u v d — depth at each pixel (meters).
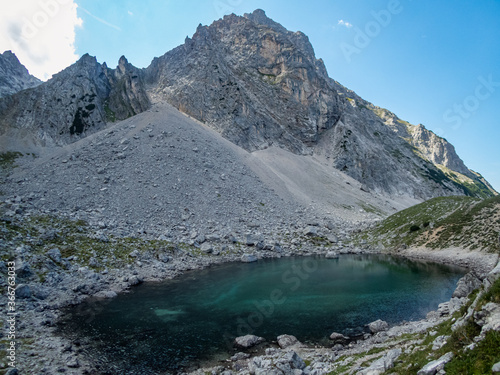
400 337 23.72
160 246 56.56
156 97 163.75
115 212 64.56
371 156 171.12
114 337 26.77
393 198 158.12
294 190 114.50
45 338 25.22
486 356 11.19
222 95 156.62
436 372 12.27
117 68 181.50
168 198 75.44
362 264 59.44
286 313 33.44
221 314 32.88
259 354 24.41
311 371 19.22
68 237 48.78
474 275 33.47
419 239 71.75
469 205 73.75
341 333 28.45
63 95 151.62
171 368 22.09
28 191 65.50
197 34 181.25
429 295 39.31
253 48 193.12
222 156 108.44
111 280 42.12
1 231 41.94
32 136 134.00
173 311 33.53
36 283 35.69
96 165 80.19
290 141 160.00
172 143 100.19
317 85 187.12
